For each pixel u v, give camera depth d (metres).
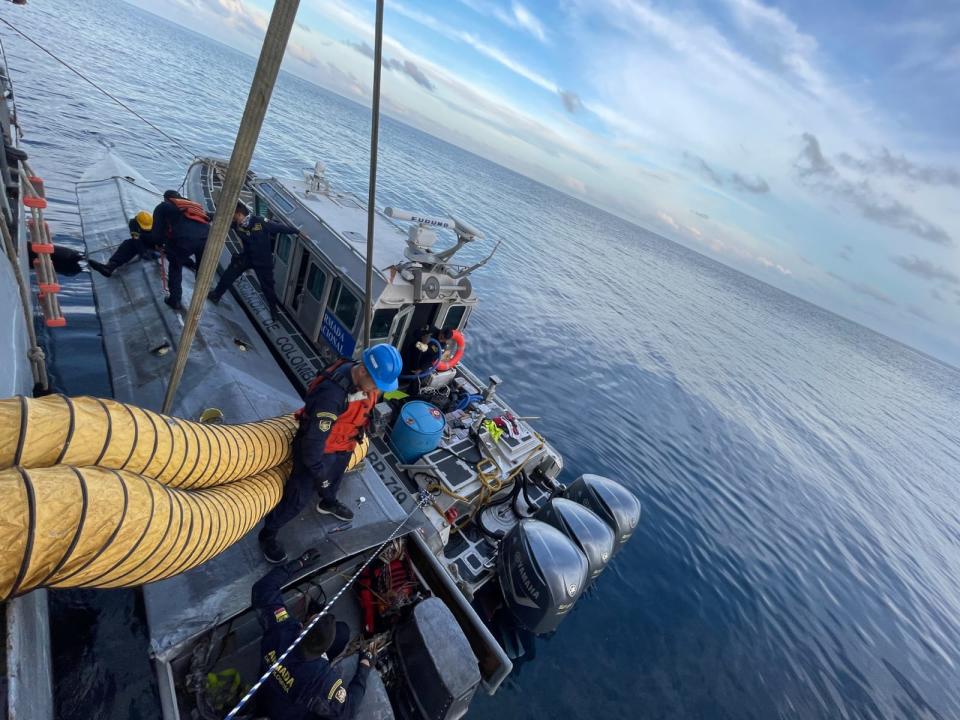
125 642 3.50
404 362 6.60
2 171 5.18
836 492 14.99
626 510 6.50
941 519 16.52
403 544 4.58
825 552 11.15
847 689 7.34
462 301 6.46
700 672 6.45
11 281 3.82
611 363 17.14
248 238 6.09
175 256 5.78
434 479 5.75
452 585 4.34
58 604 3.52
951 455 26.81
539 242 38.69
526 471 7.13
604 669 5.88
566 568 5.03
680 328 28.88
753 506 11.73
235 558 3.59
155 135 17.89
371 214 2.99
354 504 4.45
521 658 5.55
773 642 7.58
